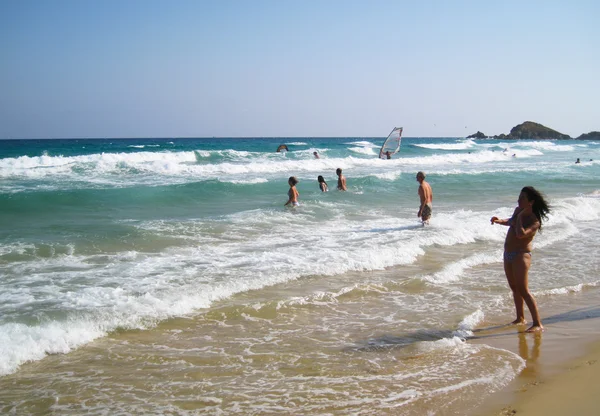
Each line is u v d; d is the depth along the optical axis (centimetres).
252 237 1087
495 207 1591
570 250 1042
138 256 909
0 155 3531
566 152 5872
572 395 414
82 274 783
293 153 3703
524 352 519
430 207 1227
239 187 1842
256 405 405
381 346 539
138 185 1870
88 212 1374
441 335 576
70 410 400
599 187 2230
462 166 3303
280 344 544
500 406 395
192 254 927
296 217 1337
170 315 621
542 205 591
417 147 5716
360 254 917
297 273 810
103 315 602
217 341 551
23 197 1408
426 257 957
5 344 507
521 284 598
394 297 721
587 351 520
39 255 898
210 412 394
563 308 682
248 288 738
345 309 666
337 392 427
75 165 2359
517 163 3741
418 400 409
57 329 550
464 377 455
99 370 477
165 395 425
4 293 681
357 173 2586
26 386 443
